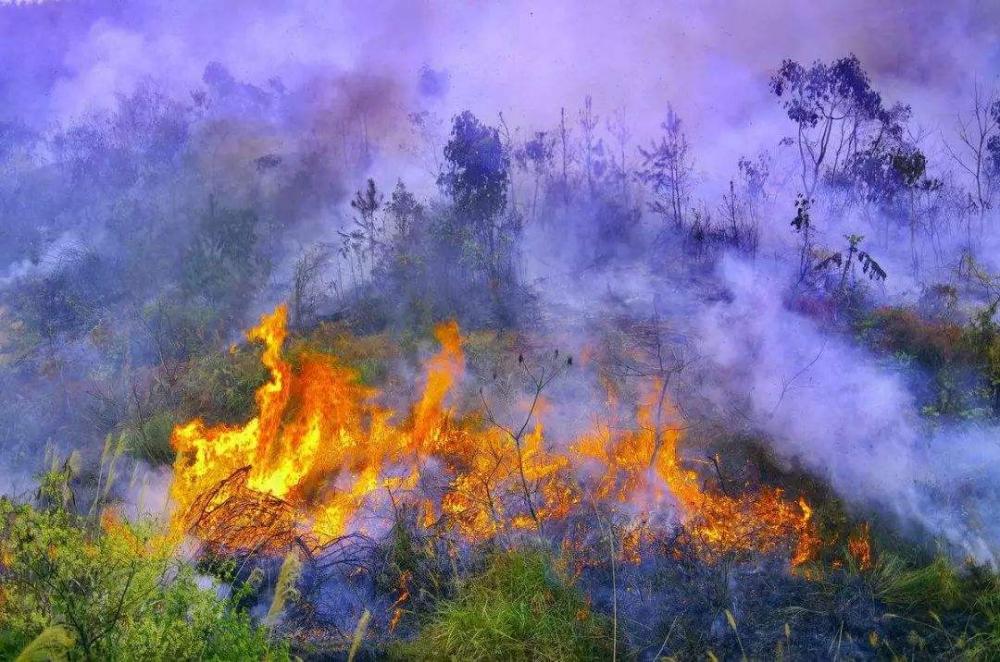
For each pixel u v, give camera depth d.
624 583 4.22
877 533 4.59
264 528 4.52
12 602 3.29
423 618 4.10
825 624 3.91
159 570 3.55
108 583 3.30
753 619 3.93
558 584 4.10
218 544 4.39
